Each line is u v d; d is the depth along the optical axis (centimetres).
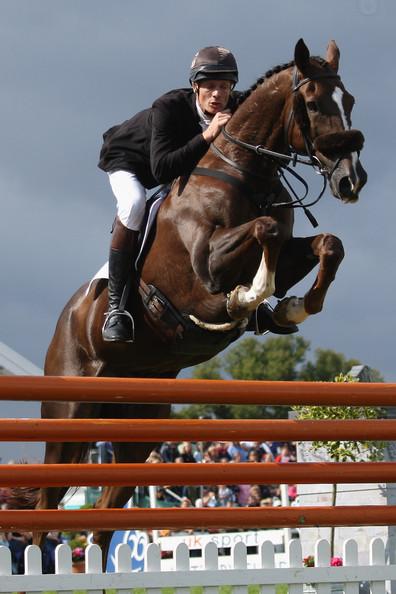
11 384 646
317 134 796
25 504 989
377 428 715
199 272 823
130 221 879
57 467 683
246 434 705
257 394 689
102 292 937
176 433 703
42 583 671
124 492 969
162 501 2142
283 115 834
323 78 809
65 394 655
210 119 880
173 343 882
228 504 2102
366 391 708
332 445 1438
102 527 682
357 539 1453
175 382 679
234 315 803
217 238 809
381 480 719
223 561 1669
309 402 699
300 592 718
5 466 677
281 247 807
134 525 687
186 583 697
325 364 7594
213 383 686
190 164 857
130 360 929
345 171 764
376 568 732
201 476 697
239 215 825
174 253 854
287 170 855
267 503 2112
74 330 965
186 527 697
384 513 724
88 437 690
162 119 859
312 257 797
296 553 737
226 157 845
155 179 905
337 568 723
